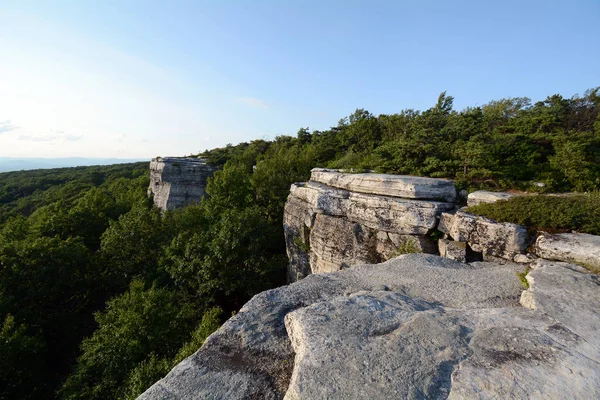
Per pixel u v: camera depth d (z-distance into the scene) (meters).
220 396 4.84
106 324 15.30
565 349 4.71
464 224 11.87
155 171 45.03
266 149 56.12
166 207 42.53
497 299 7.00
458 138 20.48
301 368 4.55
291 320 5.95
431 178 15.87
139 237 25.11
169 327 15.18
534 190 14.58
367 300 6.48
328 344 4.99
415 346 4.89
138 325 14.36
